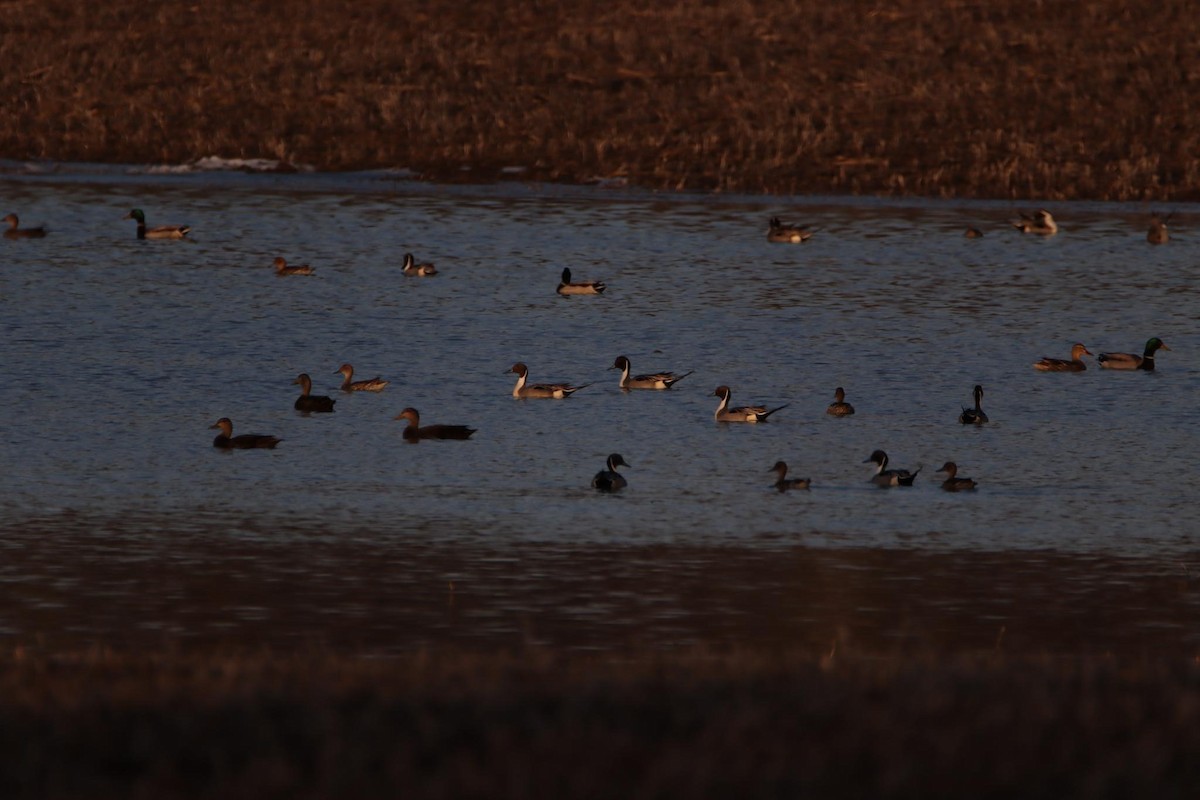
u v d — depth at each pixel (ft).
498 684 46.88
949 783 39.24
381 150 206.80
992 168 195.72
